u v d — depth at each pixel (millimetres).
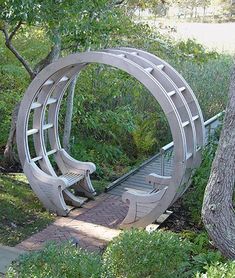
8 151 7910
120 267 3699
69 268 3268
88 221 6008
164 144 9469
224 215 4047
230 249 4074
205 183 5648
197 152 5949
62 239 5414
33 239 5363
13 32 6992
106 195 6988
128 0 9156
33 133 6406
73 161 6754
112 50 6207
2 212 5926
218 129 6336
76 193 6871
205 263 4145
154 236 3910
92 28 6859
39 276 3127
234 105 3883
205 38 11875
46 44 8859
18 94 8477
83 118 8891
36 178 6145
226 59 10539
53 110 6660
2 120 8648
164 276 3715
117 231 5754
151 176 5953
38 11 5703
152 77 5438
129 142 9430
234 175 4008
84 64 6324
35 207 6258
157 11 10586
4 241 5219
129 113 9031
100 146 8836
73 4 6117
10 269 3361
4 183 6969
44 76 5953
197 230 5773
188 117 5727
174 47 9023
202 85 10078
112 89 9078
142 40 8617
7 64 8688
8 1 5434
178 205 6465
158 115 9445
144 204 5664
